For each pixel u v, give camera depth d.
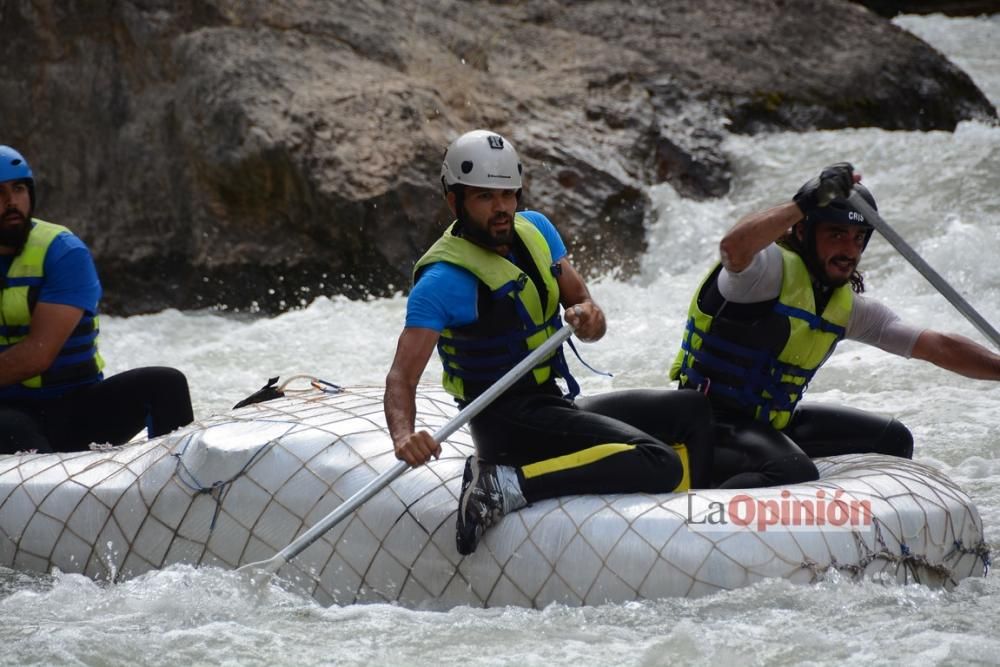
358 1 37.97
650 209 34.78
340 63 35.78
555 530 13.27
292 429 14.74
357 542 13.86
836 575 13.04
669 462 13.66
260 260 33.34
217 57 34.53
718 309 14.82
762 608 12.82
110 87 36.00
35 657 12.38
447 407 15.80
